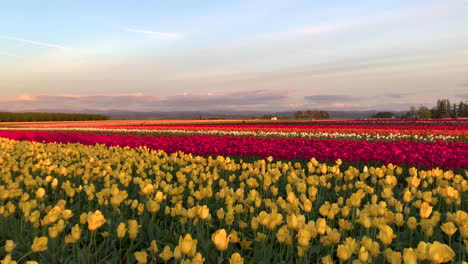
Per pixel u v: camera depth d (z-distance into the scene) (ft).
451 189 16.55
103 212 18.74
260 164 28.07
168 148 50.39
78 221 19.10
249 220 17.10
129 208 20.36
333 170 23.93
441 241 16.07
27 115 323.37
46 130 140.36
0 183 26.50
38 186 23.24
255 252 13.56
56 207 13.76
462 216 12.45
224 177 30.73
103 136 70.38
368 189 19.36
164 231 16.44
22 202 15.93
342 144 45.27
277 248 15.10
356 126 120.06
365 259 9.34
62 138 83.82
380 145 43.11
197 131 112.88
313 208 18.85
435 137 76.23
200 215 13.88
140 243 16.14
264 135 94.27
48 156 38.24
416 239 16.11
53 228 12.75
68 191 19.75
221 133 102.73
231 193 17.12
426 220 13.01
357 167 39.63
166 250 10.75
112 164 33.99
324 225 11.51
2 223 16.70
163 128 134.62
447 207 19.43
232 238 12.97
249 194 16.39
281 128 116.26
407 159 34.19
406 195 16.16
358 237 15.16
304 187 18.43
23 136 95.20
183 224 15.25
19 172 31.86
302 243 10.73
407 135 80.89
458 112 346.54
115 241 16.19
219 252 14.01
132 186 26.48
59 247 14.67
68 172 27.22
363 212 13.99
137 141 60.18
